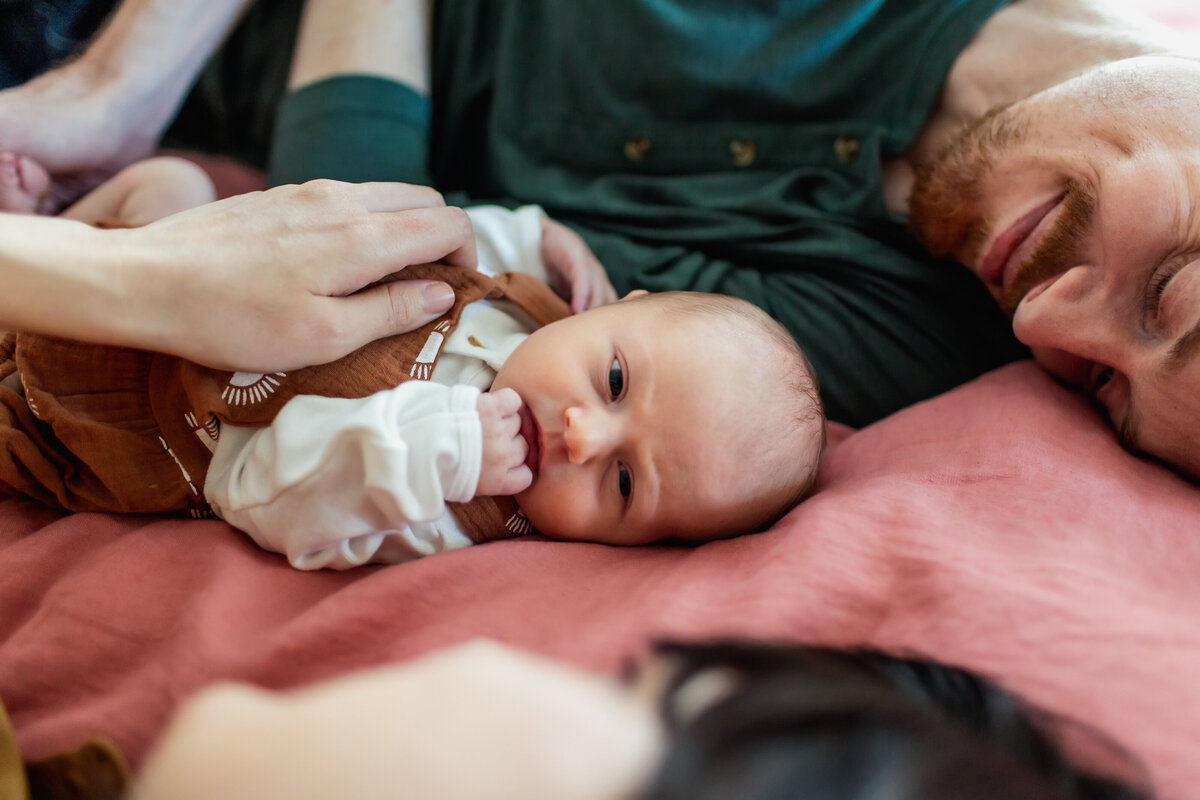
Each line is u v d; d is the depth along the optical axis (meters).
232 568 0.75
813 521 0.74
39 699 0.67
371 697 0.34
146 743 0.60
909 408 1.09
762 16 1.23
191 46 1.27
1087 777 0.42
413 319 0.86
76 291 0.70
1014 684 0.53
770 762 0.31
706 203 1.28
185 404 0.86
